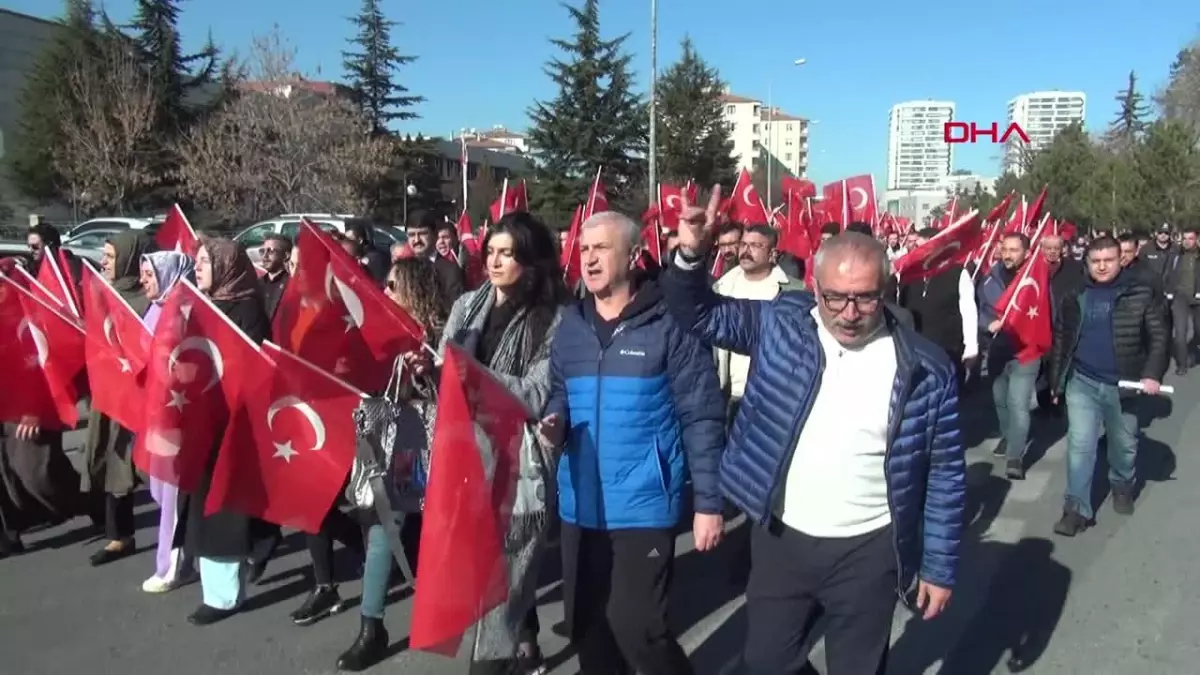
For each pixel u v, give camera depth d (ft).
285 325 14.21
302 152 116.26
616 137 139.03
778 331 9.80
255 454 13.89
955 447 9.36
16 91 146.51
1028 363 23.86
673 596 16.52
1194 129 126.21
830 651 9.73
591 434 10.68
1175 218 103.76
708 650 14.46
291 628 15.21
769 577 9.78
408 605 16.05
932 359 9.27
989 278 28.32
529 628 13.35
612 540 10.71
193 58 138.92
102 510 19.51
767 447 9.61
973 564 18.03
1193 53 134.21
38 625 15.35
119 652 14.35
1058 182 129.39
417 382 12.93
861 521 9.37
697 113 142.20
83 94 120.98
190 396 14.58
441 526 9.93
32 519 18.89
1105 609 15.80
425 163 168.96
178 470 14.67
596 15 139.85
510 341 11.77
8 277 18.21
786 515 9.61
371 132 163.84
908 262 22.13
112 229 62.64
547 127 139.23
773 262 18.20
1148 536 19.45
